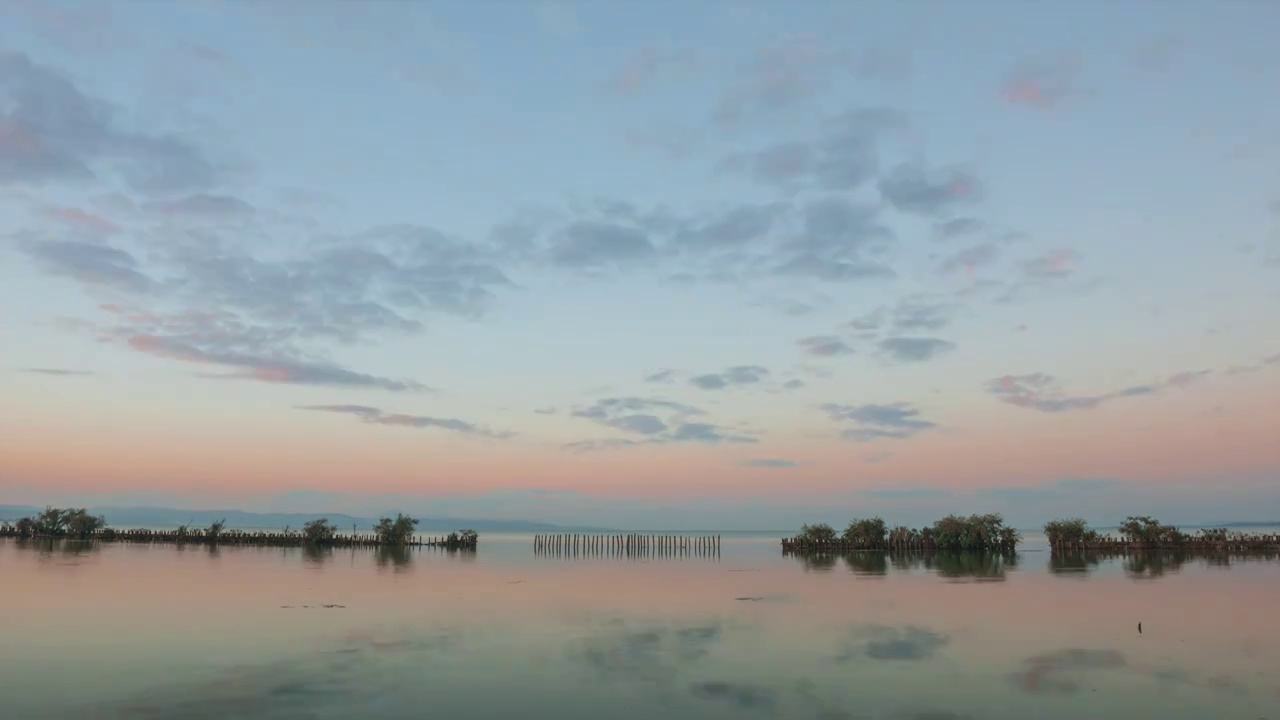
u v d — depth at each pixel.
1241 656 32.38
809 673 29.69
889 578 65.50
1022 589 56.03
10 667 30.12
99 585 55.56
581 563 87.81
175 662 31.02
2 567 68.31
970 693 27.02
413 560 87.94
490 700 26.06
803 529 115.44
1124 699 26.23
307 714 24.48
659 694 26.88
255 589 54.44
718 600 50.53
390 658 31.94
